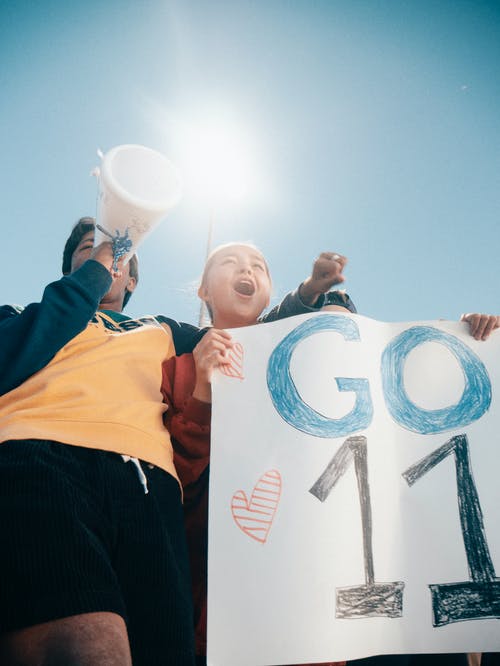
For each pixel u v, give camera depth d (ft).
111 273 5.26
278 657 4.16
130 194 4.88
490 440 5.13
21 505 3.39
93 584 3.19
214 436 4.97
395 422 5.14
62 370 4.72
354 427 5.01
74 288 4.87
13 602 3.07
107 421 4.37
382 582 4.49
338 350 5.33
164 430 4.84
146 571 3.85
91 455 4.10
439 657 5.81
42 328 4.57
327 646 4.21
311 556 4.47
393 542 4.66
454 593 4.54
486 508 4.86
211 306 7.57
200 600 5.38
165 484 4.45
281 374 5.22
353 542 4.57
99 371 4.85
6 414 4.25
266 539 4.52
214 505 4.66
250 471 4.80
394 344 5.49
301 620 4.27
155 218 5.06
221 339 5.41
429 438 5.09
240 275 7.25
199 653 5.24
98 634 3.00
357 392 5.17
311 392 5.14
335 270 6.55
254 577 4.39
